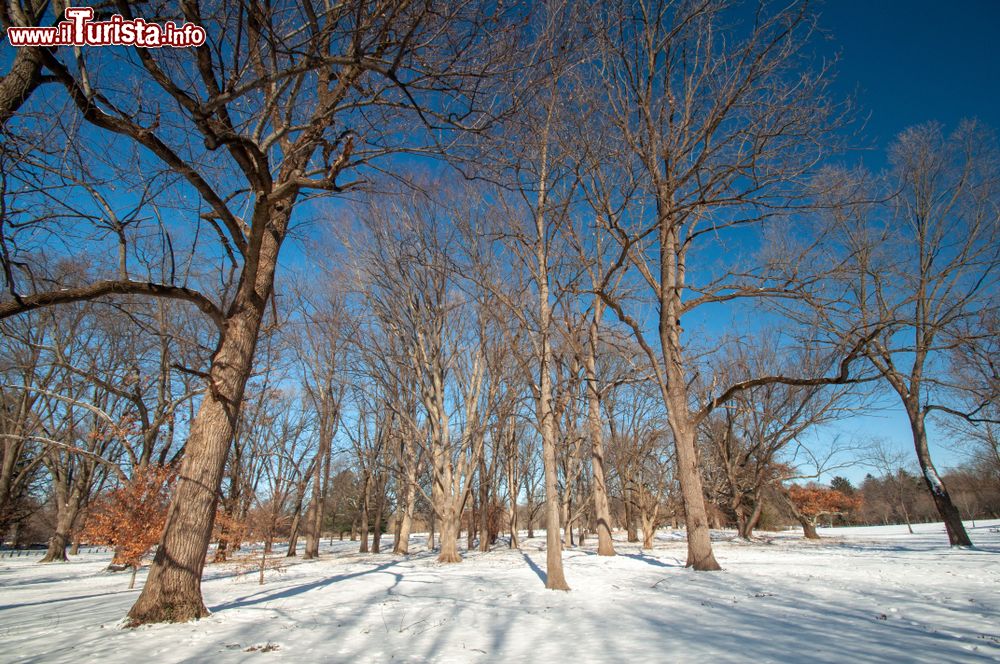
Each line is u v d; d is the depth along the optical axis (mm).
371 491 40188
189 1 5973
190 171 7027
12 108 6020
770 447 25516
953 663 4902
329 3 7844
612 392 24984
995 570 11430
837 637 6156
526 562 17203
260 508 21297
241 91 6250
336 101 8102
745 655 5383
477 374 21156
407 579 12930
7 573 22000
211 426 8367
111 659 5766
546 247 12352
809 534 29641
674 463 25812
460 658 5738
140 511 14156
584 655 5672
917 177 19266
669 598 9305
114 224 7793
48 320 20484
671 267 15359
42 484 36312
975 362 16922
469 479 19969
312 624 7605
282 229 9969
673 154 11945
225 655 5910
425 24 6566
